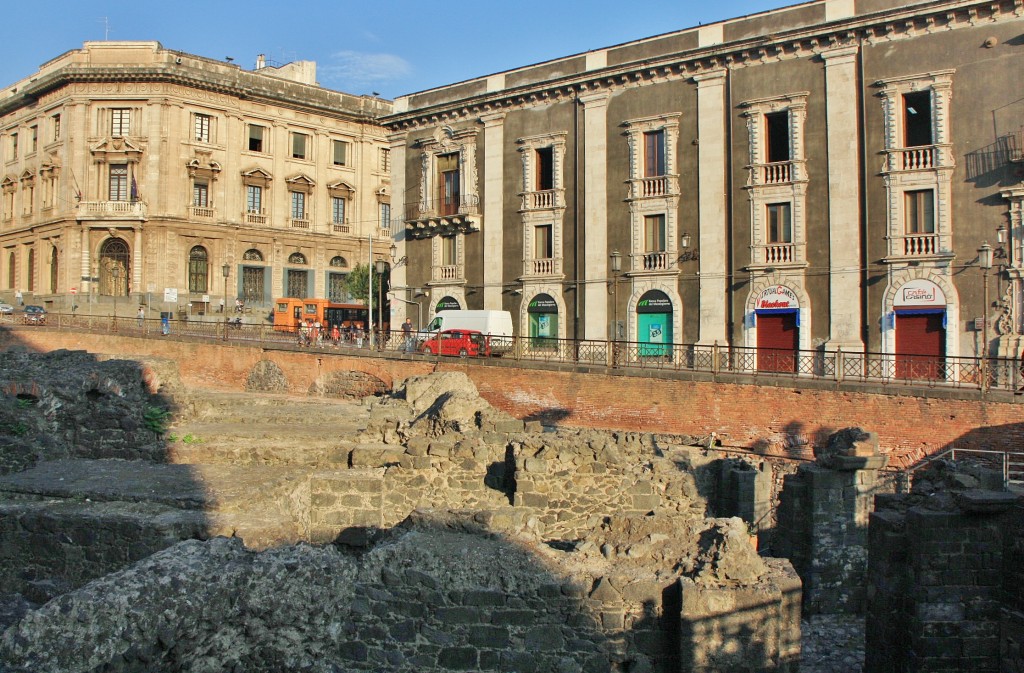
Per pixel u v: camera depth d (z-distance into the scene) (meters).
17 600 9.95
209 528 9.90
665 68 40.22
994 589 10.94
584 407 31.03
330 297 76.62
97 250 67.62
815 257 36.25
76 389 15.72
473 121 47.78
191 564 7.23
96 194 67.56
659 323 40.69
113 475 12.25
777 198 37.25
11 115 77.81
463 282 47.72
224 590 7.12
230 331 48.00
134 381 16.56
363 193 79.19
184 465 13.27
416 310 50.50
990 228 32.56
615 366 30.91
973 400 23.09
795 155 36.69
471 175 47.53
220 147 70.06
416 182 50.94
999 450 22.20
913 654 10.95
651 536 9.24
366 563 8.65
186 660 6.93
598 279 42.50
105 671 6.41
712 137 39.00
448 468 13.56
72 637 6.32
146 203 66.75
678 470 13.98
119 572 6.96
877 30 34.75
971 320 32.78
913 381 26.97
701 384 28.19
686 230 39.88
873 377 27.77
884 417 24.55
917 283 33.88
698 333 39.25
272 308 72.00
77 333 50.09
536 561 8.77
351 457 15.56
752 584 8.52
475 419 16.03
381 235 80.50
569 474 13.19
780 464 25.52
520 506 12.98
